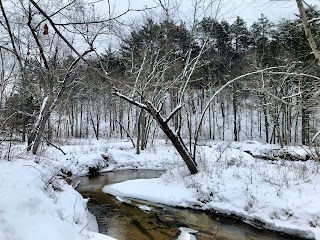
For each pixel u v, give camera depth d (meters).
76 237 5.31
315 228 8.80
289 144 31.55
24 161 9.00
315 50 5.12
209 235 9.31
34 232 4.89
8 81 8.52
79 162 19.59
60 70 11.44
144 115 25.42
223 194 11.41
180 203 12.12
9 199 5.41
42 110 12.44
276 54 24.27
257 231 9.55
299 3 5.02
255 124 43.88
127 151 24.72
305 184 10.57
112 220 10.54
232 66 29.64
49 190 8.11
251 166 13.13
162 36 16.22
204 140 34.53
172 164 16.33
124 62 16.02
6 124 9.58
